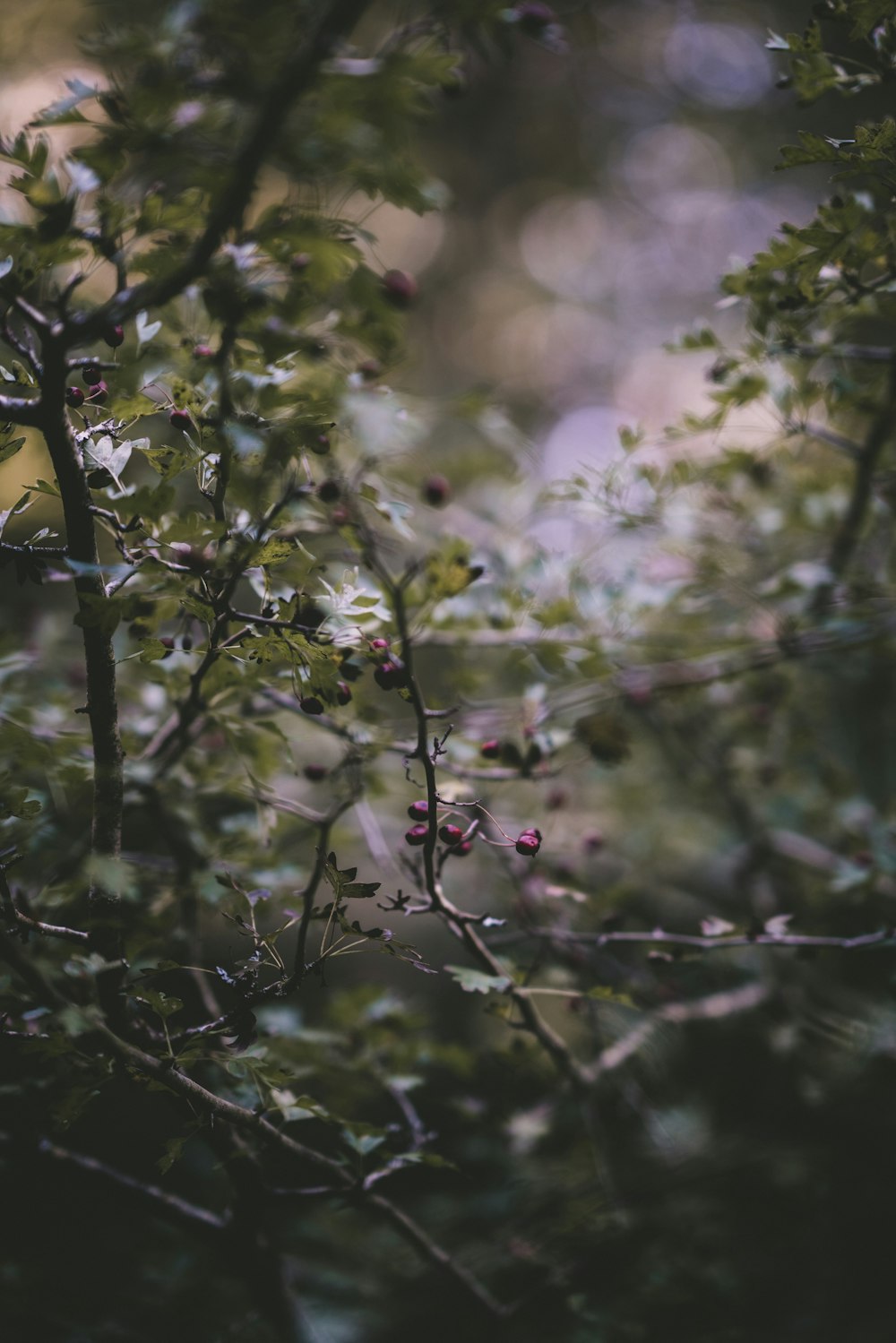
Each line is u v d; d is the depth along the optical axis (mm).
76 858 1052
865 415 1129
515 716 1177
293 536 974
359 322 940
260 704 1108
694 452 1314
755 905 1381
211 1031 890
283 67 810
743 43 4160
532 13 857
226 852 1083
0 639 1081
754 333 1088
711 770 1424
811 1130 1312
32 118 832
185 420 900
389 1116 1399
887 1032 1248
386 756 1315
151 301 835
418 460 1296
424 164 4078
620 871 1465
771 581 1219
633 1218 1211
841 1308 1229
